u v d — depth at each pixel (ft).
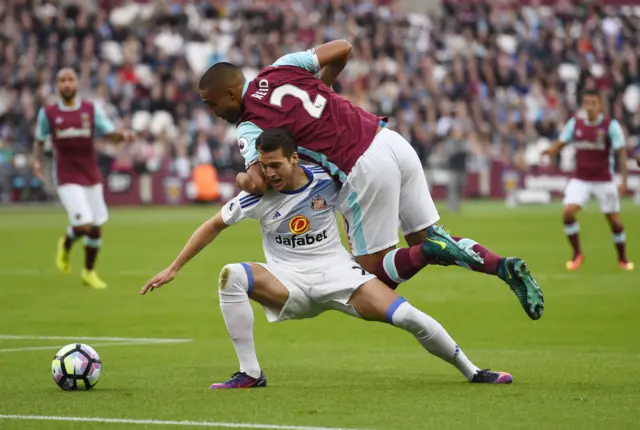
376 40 180.14
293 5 189.78
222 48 177.06
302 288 31.55
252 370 31.83
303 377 34.04
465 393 30.14
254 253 86.22
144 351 41.06
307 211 31.42
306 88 32.73
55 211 139.54
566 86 183.73
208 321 50.31
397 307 30.73
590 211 139.13
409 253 31.50
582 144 72.54
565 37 194.29
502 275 29.73
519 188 162.61
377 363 37.42
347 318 51.34
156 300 58.18
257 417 26.73
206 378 34.12
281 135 30.48
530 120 177.06
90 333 46.50
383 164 32.09
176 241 96.94
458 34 191.11
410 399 29.19
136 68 164.35
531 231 104.63
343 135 32.22
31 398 30.09
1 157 145.38
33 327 48.39
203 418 26.68
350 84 170.09
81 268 75.92
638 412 26.91
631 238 97.91
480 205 153.28
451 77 175.11
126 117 153.89
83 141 64.13
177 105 159.53
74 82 63.98
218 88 32.71
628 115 177.99
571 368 35.40
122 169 149.07
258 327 48.65
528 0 205.57
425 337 31.09
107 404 28.96
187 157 153.38
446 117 163.63
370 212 32.45
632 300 55.93
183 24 177.37
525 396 29.48
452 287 62.95
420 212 33.30
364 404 28.48
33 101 148.46
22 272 73.31
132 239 99.04
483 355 39.29
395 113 164.04
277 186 30.86
